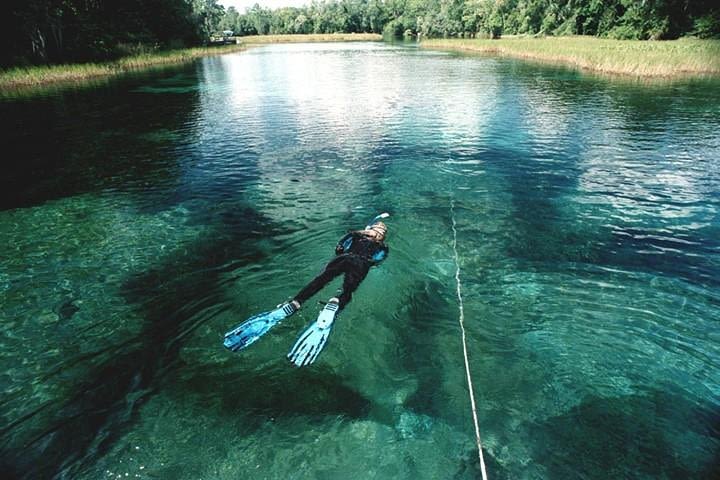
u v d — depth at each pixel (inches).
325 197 440.8
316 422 191.6
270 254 333.4
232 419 192.9
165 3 2768.2
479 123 740.7
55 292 287.4
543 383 213.0
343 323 253.4
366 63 1887.3
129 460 174.4
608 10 2645.2
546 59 1999.3
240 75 1515.7
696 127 704.4
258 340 240.1
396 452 178.4
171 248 344.8
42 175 519.8
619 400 202.8
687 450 178.5
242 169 528.7
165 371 220.5
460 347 237.1
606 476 168.6
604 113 811.4
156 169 534.9
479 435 186.2
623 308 267.3
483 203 423.5
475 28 4028.1
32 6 1541.6
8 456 175.6
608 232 363.9
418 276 301.6
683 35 2223.2
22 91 1173.1
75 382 214.1
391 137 657.6
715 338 241.1
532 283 293.7
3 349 235.9
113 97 1081.4
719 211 401.7
